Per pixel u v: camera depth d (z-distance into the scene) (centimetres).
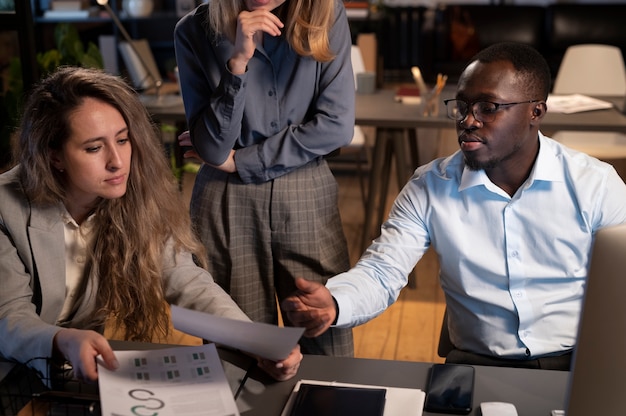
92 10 627
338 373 151
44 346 145
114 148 157
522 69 163
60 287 165
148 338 180
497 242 177
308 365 154
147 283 173
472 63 168
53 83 157
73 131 154
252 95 206
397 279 179
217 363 146
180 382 139
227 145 202
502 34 711
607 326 110
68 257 170
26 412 134
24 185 162
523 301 176
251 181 208
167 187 175
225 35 200
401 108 371
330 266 215
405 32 783
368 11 708
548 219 174
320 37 199
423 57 707
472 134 165
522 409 138
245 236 213
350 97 210
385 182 392
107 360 140
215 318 131
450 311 188
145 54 445
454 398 140
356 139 420
